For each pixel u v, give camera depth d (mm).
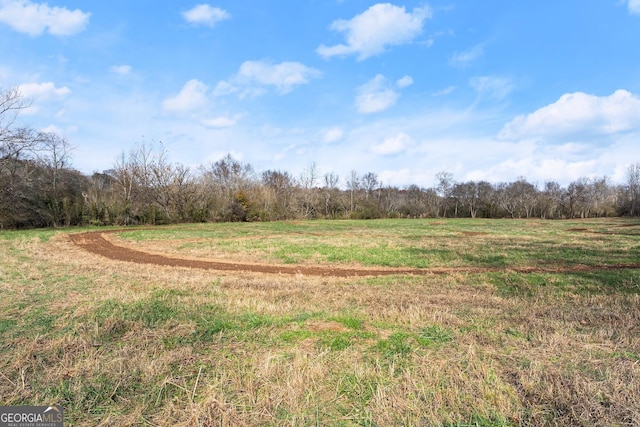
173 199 43156
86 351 4609
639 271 11812
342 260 14398
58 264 11836
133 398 3549
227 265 13320
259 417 3262
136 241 21141
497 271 11867
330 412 3342
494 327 5715
